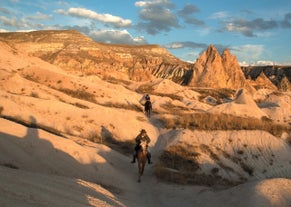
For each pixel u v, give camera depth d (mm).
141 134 18016
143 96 52344
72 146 16125
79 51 161625
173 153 22969
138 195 15375
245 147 25344
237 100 44781
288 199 12523
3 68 42969
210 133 26766
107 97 41750
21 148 14180
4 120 15641
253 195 12461
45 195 8156
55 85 42625
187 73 144000
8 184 7805
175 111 42812
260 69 172500
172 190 16203
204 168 21938
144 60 185625
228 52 127312
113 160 19109
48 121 25016
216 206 13195
